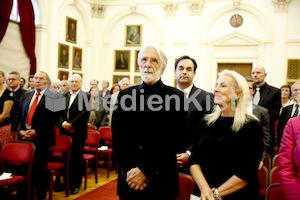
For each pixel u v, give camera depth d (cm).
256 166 205
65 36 1384
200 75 1409
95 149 650
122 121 224
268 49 1320
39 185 445
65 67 1385
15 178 381
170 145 213
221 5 1389
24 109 457
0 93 459
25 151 400
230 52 1385
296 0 1287
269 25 1316
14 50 1137
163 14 1466
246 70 1380
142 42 1511
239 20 1372
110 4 1542
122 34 1543
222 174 211
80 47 1497
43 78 454
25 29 1161
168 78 1448
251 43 1345
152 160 207
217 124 222
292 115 466
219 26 1405
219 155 214
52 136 455
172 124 215
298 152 194
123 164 219
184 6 1438
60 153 564
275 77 1308
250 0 1346
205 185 208
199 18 1408
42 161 444
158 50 223
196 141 230
